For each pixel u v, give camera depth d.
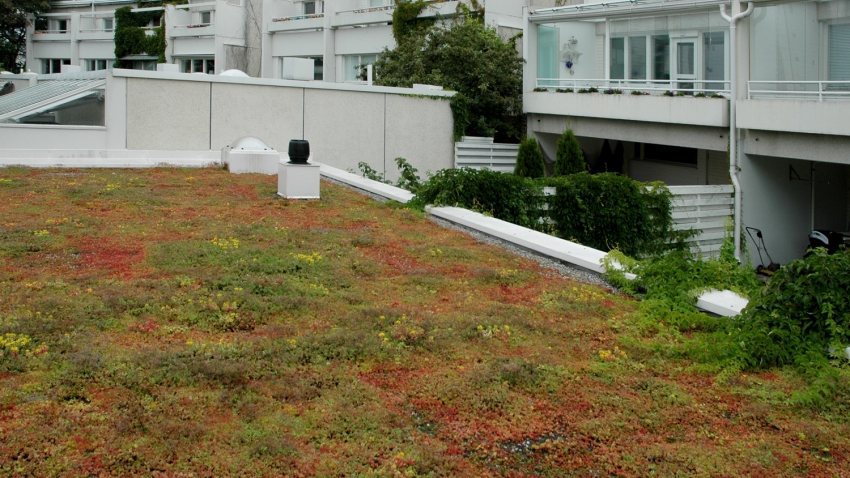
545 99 21.75
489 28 24.39
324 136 19.05
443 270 8.93
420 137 20.75
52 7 47.34
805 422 5.41
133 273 8.04
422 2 26.17
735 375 6.16
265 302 7.26
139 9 40.28
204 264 8.44
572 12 20.80
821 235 16.72
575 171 17.91
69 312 6.72
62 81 19.39
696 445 5.04
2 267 8.03
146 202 11.61
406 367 6.02
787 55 16.77
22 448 4.51
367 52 28.95
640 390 5.84
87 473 4.33
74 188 12.32
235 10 34.75
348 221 11.26
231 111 17.62
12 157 14.87
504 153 22.20
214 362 5.75
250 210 11.55
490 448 4.88
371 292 7.89
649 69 19.91
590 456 4.84
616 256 9.20
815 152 15.33
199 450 4.62
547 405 5.50
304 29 31.33
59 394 5.19
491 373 5.89
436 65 23.08
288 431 4.91
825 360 6.36
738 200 16.62
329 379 5.70
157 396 5.25
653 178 23.34
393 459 4.65
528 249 10.39
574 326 7.18
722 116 17.05
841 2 16.09
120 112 16.20
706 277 8.38
